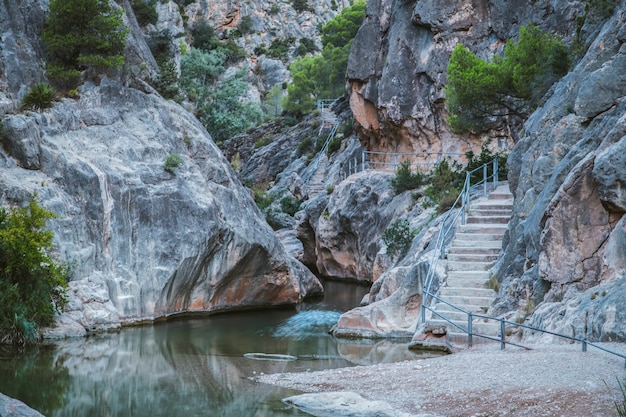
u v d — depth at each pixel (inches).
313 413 477.1
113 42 1041.5
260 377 594.9
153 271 920.3
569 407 420.2
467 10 1416.1
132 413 489.4
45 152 890.7
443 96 1406.3
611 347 533.6
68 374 611.5
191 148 1061.8
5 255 759.1
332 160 2030.0
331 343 772.6
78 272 852.6
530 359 539.8
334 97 2768.2
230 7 3932.1
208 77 2906.0
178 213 957.2
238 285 1036.5
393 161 1544.0
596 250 642.8
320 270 1542.8
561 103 779.4
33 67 989.8
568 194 653.3
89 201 892.0
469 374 521.0
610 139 640.4
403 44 1512.1
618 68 714.2
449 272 804.6
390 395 495.2
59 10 1000.2
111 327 844.0
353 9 3184.1
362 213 1386.6
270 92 3444.9
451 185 1193.4
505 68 1079.6
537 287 683.4
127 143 976.3
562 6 1255.5
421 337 725.3
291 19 4178.2
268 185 2283.5
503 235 847.1
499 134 1333.7
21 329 731.4
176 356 695.7
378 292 963.3
